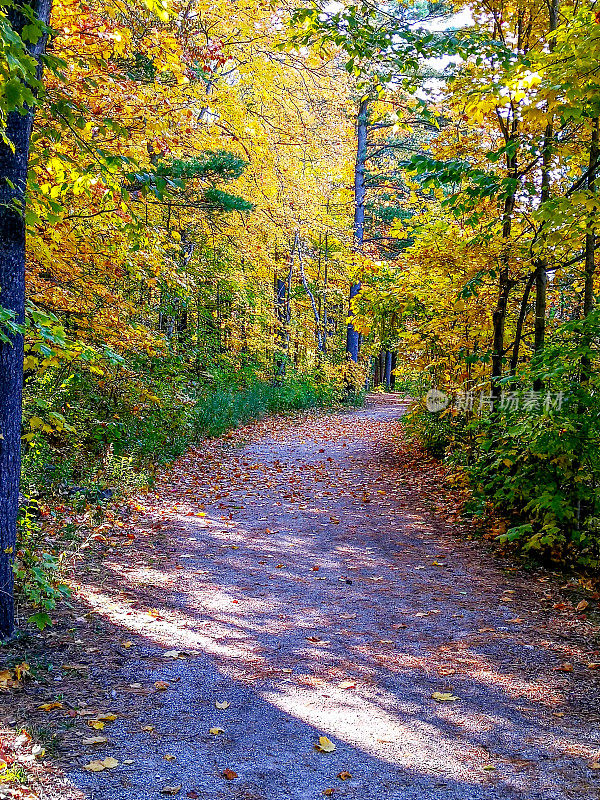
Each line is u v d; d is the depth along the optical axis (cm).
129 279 996
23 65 310
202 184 1189
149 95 823
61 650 440
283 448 1433
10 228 427
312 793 296
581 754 333
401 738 348
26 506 598
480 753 334
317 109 1572
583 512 714
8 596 445
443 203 718
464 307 945
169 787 295
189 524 812
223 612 538
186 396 1221
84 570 607
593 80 554
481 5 904
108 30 685
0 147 420
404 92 870
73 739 331
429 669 437
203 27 1109
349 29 698
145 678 410
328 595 588
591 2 660
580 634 496
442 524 852
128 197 503
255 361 2200
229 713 371
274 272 2517
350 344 2612
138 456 1028
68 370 868
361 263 1195
